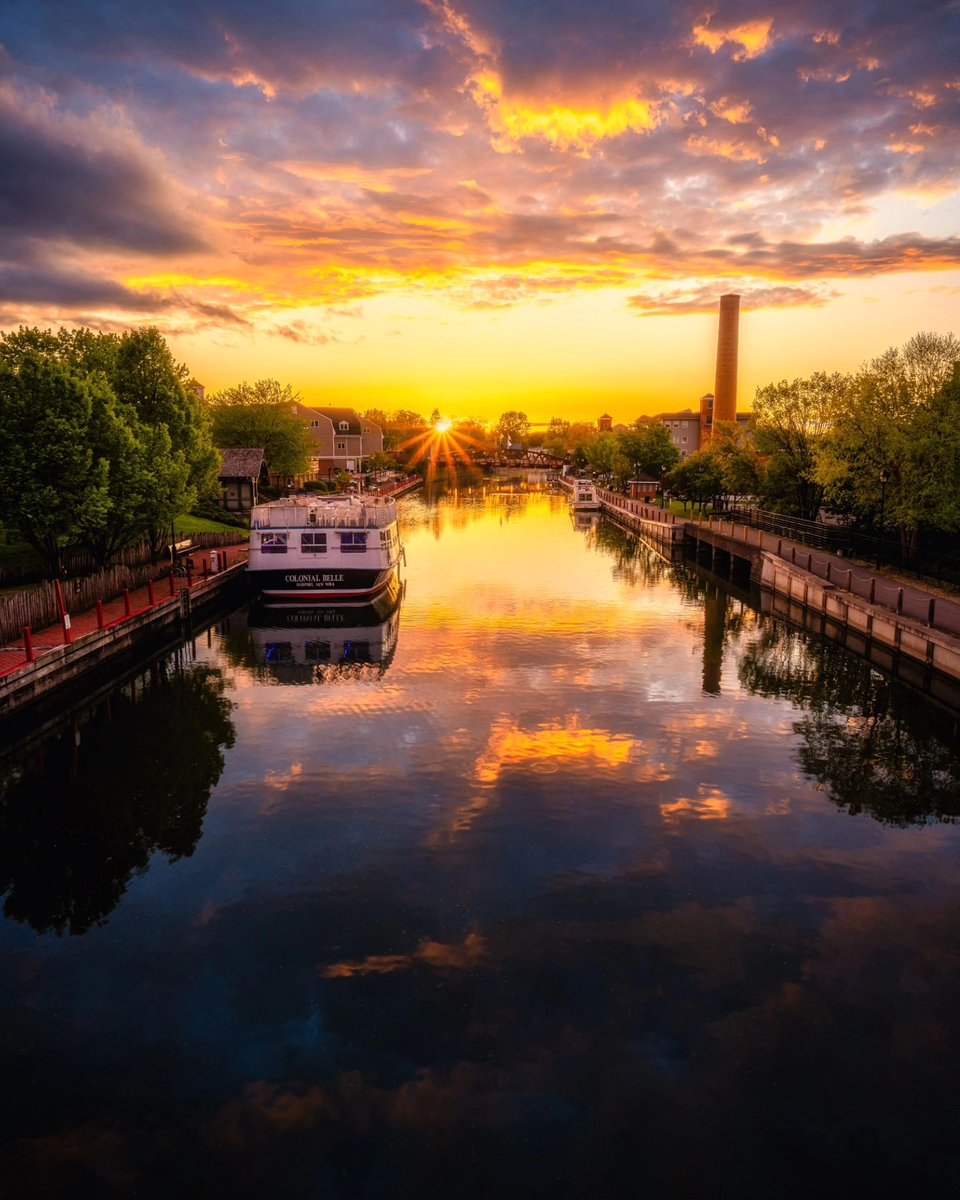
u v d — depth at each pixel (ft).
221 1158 28.91
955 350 130.21
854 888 46.78
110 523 114.93
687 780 61.72
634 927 42.65
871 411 130.93
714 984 38.09
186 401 145.07
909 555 132.05
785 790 60.08
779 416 179.11
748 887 46.73
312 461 361.71
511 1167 28.48
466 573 165.99
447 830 53.67
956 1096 31.60
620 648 103.04
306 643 107.55
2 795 60.70
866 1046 34.17
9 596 94.58
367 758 66.33
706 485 238.48
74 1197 27.43
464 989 37.78
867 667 94.53
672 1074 32.60
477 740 70.08
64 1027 35.76
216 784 61.67
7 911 45.27
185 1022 35.96
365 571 125.18
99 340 138.10
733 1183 27.86
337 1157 28.89
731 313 393.70
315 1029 35.29
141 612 100.78
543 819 55.16
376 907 44.70
